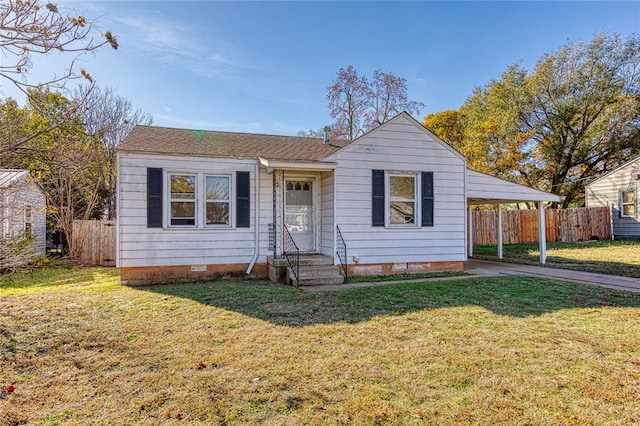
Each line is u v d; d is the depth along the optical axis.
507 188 11.80
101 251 13.64
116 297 7.26
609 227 20.88
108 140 19.02
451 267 11.09
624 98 21.08
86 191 17.91
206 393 3.36
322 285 8.77
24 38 3.56
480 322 5.45
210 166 9.62
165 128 11.72
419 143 10.81
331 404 3.15
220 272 9.72
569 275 9.84
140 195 9.03
